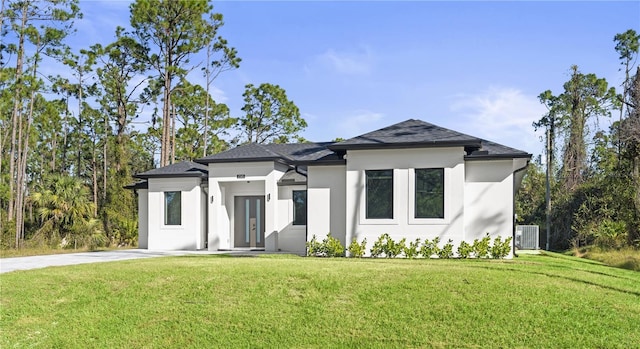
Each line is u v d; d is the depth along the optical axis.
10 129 35.09
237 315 9.75
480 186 17.91
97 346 8.91
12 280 12.24
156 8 37.44
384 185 18.02
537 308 9.45
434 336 8.60
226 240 23.50
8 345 8.97
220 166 22.86
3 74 29.08
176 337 9.09
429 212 17.59
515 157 17.55
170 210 24.23
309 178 19.52
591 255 22.98
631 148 25.94
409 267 12.88
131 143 48.19
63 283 11.94
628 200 26.27
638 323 8.83
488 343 8.30
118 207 35.84
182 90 42.22
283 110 52.47
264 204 23.58
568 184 41.44
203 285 11.34
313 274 11.82
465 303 9.73
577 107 47.47
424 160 17.69
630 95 27.97
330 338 8.74
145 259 16.39
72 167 52.22
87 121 47.38
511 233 17.56
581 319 9.00
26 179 47.69
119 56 41.22
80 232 30.56
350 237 18.16
